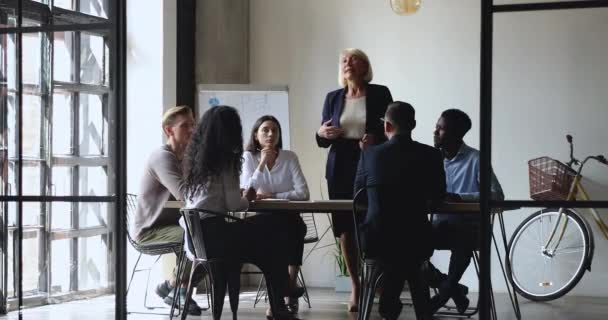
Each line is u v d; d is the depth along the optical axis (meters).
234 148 4.60
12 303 5.20
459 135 5.37
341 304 6.41
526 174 6.70
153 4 6.66
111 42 4.52
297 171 5.73
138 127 6.68
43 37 5.35
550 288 6.52
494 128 6.72
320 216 7.57
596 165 6.54
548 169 5.66
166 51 6.68
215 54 7.41
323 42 7.59
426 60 7.32
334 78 7.55
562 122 6.62
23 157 5.13
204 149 4.58
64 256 5.71
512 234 6.79
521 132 6.68
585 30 6.50
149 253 5.48
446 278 5.42
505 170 6.73
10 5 5.22
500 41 6.55
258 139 5.79
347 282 7.19
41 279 5.43
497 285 6.84
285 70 7.70
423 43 7.33
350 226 5.78
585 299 6.50
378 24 7.43
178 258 5.44
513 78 6.63
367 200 4.62
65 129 5.67
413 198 4.38
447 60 7.28
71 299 5.81
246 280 7.71
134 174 6.68
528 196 6.70
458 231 5.27
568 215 6.49
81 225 5.86
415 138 7.35
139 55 6.69
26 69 5.17
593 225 6.46
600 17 6.45
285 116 6.85
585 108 6.60
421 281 4.43
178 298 5.74
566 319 5.62
